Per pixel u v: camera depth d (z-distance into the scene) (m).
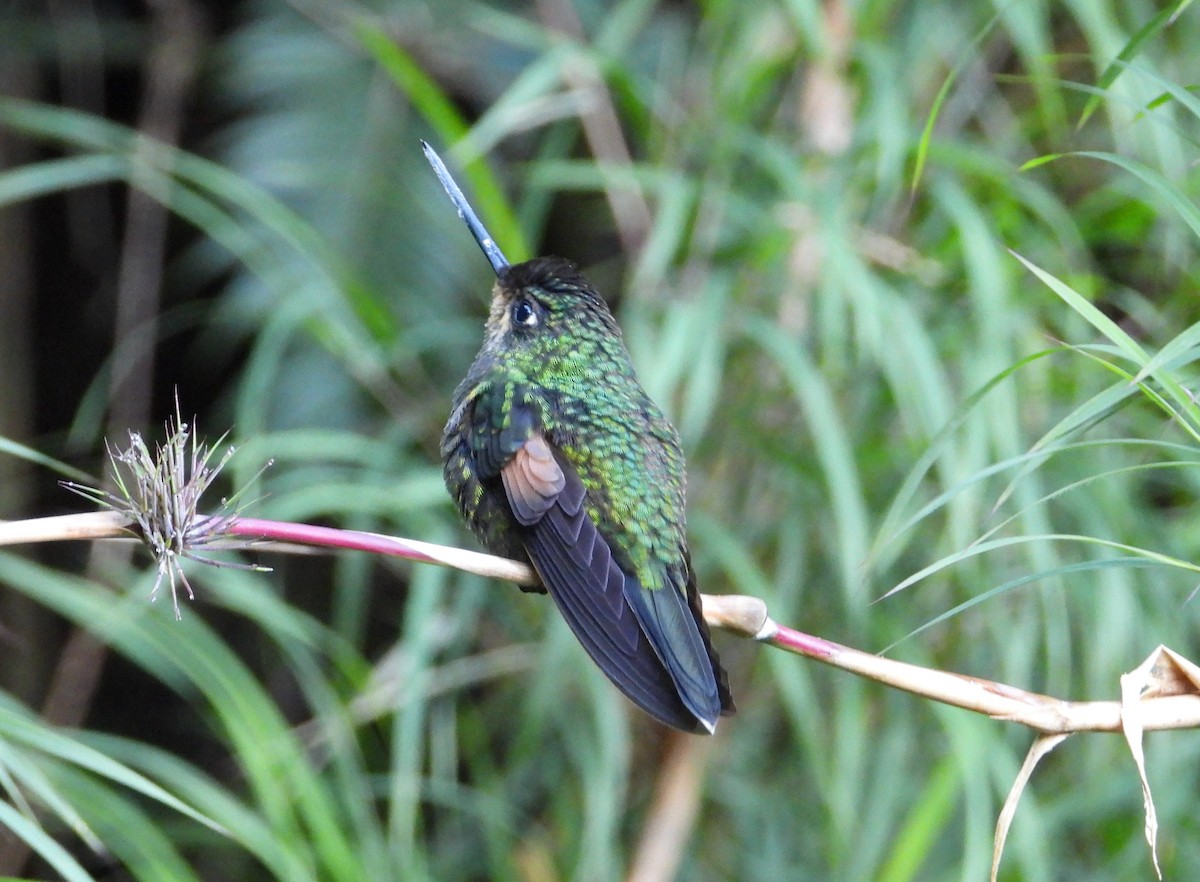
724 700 5.75
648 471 6.32
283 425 9.42
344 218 9.51
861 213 8.84
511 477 6.29
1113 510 8.12
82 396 12.42
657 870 8.52
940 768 7.72
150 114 11.16
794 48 8.81
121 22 11.64
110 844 6.88
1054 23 9.85
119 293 11.75
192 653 7.02
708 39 9.30
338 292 8.17
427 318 9.44
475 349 9.74
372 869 7.39
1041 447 4.34
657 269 7.92
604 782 7.85
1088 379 8.23
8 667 11.08
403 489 7.71
